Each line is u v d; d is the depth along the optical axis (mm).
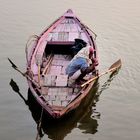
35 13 16594
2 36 14547
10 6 17266
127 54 13664
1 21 15789
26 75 10797
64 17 14008
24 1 17891
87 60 10836
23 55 13227
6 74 12086
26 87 11477
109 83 12008
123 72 12570
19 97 10992
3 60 12898
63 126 9961
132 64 13008
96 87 11758
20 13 16547
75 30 13352
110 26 15664
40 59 11586
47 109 9414
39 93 10047
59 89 10367
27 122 10023
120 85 11906
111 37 14828
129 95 11406
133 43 14422
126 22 16047
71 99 10000
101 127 10078
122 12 16969
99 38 14742
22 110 10453
